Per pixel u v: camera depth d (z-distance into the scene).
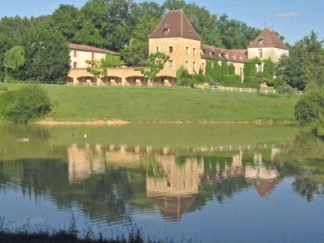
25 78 113.31
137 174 39.44
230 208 29.72
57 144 56.19
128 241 21.48
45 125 79.00
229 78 125.62
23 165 42.75
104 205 30.02
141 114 86.38
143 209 29.39
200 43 121.00
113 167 42.06
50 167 41.88
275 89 112.94
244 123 84.38
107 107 88.69
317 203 30.72
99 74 118.31
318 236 25.00
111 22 155.00
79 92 96.75
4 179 37.09
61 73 117.31
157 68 115.19
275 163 44.28
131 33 150.88
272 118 87.62
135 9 159.38
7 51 111.06
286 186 35.19
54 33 119.81
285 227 26.28
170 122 83.12
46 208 29.34
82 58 126.94
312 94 81.19
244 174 39.31
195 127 76.94
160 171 40.56
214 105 91.88
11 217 27.36
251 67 135.25
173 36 115.00
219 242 23.95
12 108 82.62
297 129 75.25
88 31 144.50
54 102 88.50
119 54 134.25
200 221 27.23
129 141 59.22
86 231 24.86
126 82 118.31
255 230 25.81
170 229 25.83
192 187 35.00
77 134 66.38
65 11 146.00
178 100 93.44
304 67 116.19
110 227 25.84
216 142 58.84
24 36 115.94
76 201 30.95
